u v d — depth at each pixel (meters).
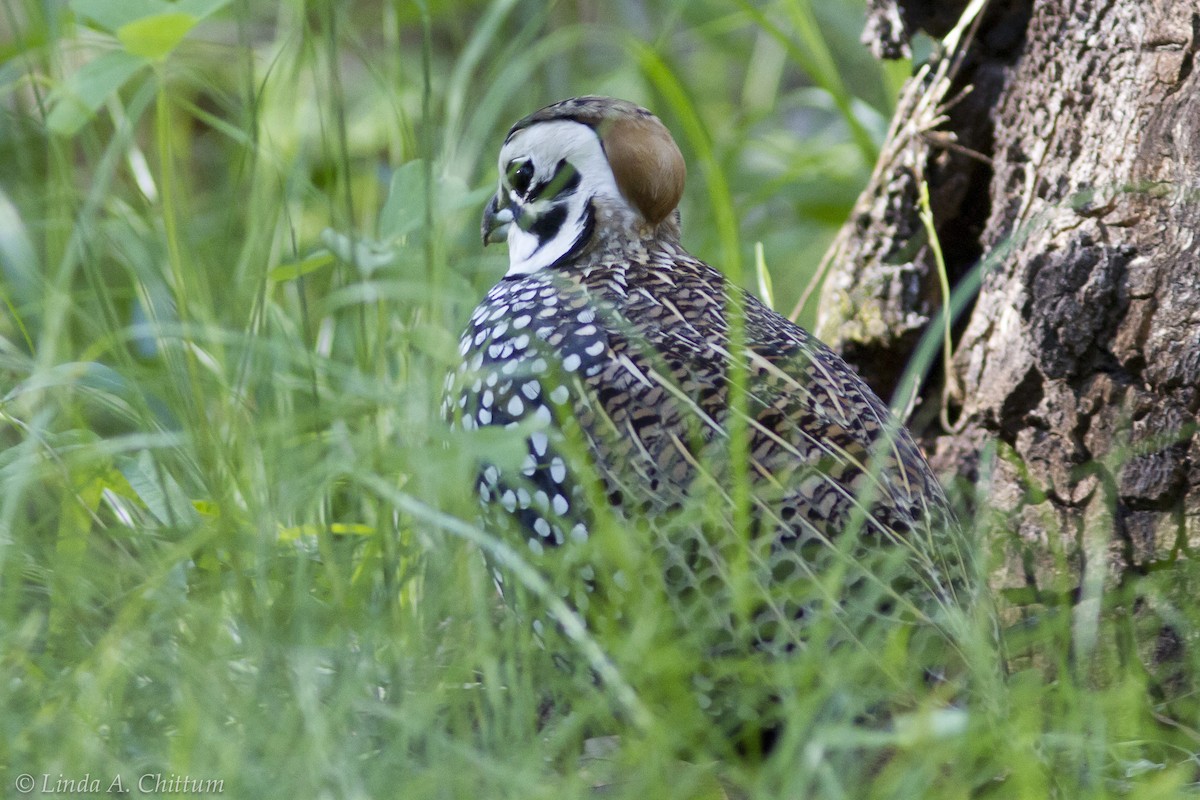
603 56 11.88
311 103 10.09
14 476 5.49
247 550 5.64
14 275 7.55
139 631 4.99
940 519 5.88
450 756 4.70
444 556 5.55
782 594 5.42
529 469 5.84
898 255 7.59
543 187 6.75
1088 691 5.89
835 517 5.55
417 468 5.48
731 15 11.39
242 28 6.75
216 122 7.11
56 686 4.95
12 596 5.25
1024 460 6.85
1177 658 6.31
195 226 8.65
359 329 6.95
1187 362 6.24
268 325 7.23
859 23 11.70
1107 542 6.47
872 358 7.78
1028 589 6.71
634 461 5.68
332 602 5.54
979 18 7.06
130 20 6.01
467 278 8.43
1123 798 5.21
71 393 6.52
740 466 5.37
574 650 5.68
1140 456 6.41
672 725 5.20
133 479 6.17
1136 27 6.44
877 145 9.30
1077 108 6.72
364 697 5.02
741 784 5.05
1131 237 6.35
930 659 5.48
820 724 5.07
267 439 6.00
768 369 5.91
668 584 5.55
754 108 11.39
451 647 5.50
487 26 8.91
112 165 7.31
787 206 10.64
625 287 6.38
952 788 4.86
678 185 6.71
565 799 4.59
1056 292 6.52
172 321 6.88
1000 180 7.18
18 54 7.34
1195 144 6.23
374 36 11.88
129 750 4.79
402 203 6.82
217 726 4.71
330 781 4.49
